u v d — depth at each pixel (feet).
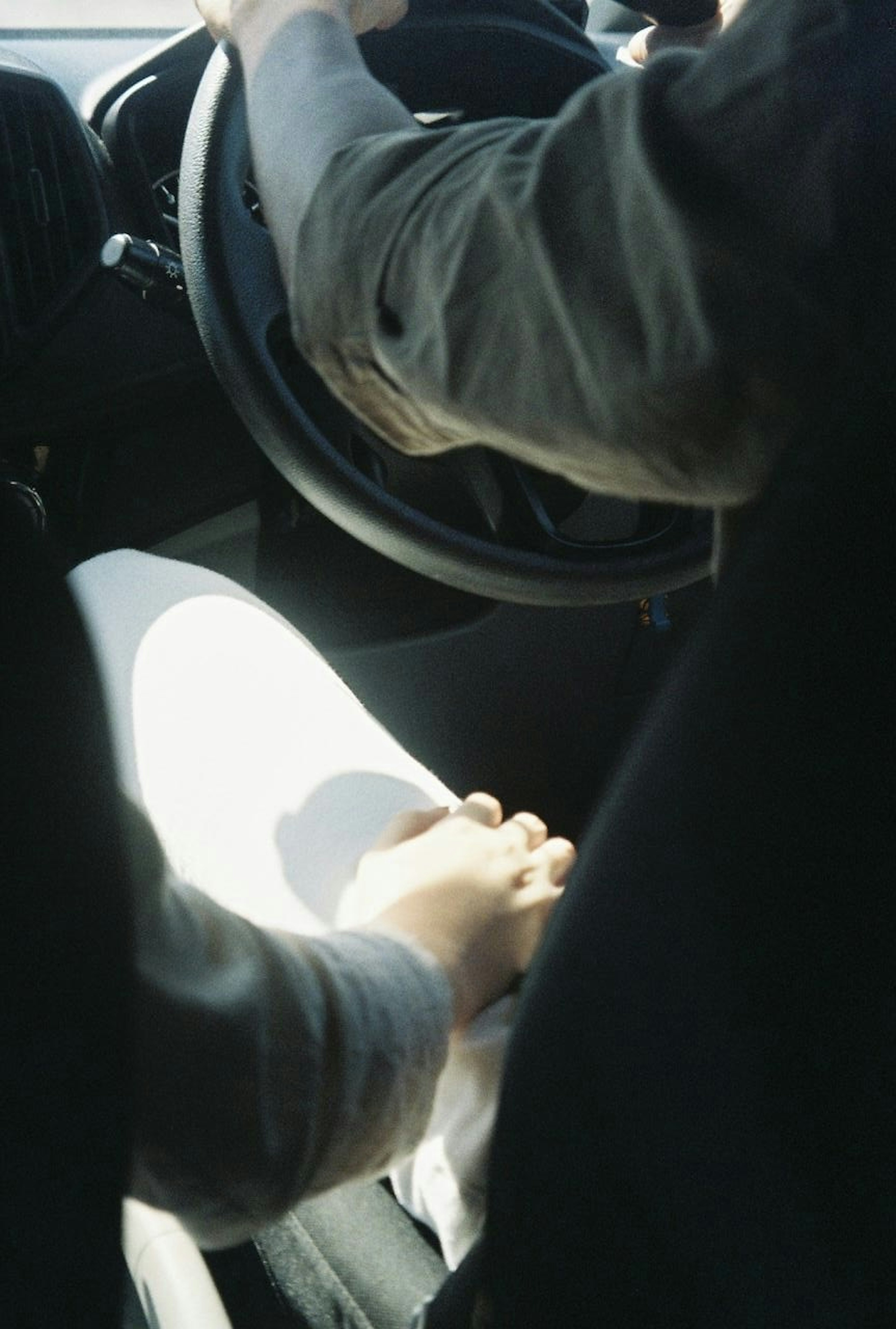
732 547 1.29
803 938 1.20
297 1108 1.38
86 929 1.11
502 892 2.10
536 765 4.33
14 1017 1.12
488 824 2.30
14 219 3.48
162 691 2.83
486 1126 1.94
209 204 2.60
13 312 3.57
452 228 1.23
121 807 1.14
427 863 2.13
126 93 3.48
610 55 3.76
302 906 2.32
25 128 3.39
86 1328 1.29
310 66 1.65
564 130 1.13
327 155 1.49
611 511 3.56
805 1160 1.28
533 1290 1.53
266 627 3.07
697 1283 1.41
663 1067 1.32
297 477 2.87
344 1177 1.53
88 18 3.76
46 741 1.07
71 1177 1.18
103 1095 1.15
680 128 1.04
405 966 1.63
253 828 2.49
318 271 1.41
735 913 1.22
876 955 1.19
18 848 1.07
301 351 1.53
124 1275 1.31
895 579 1.06
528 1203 1.48
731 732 1.16
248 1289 2.58
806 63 1.00
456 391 1.28
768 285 1.02
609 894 1.29
